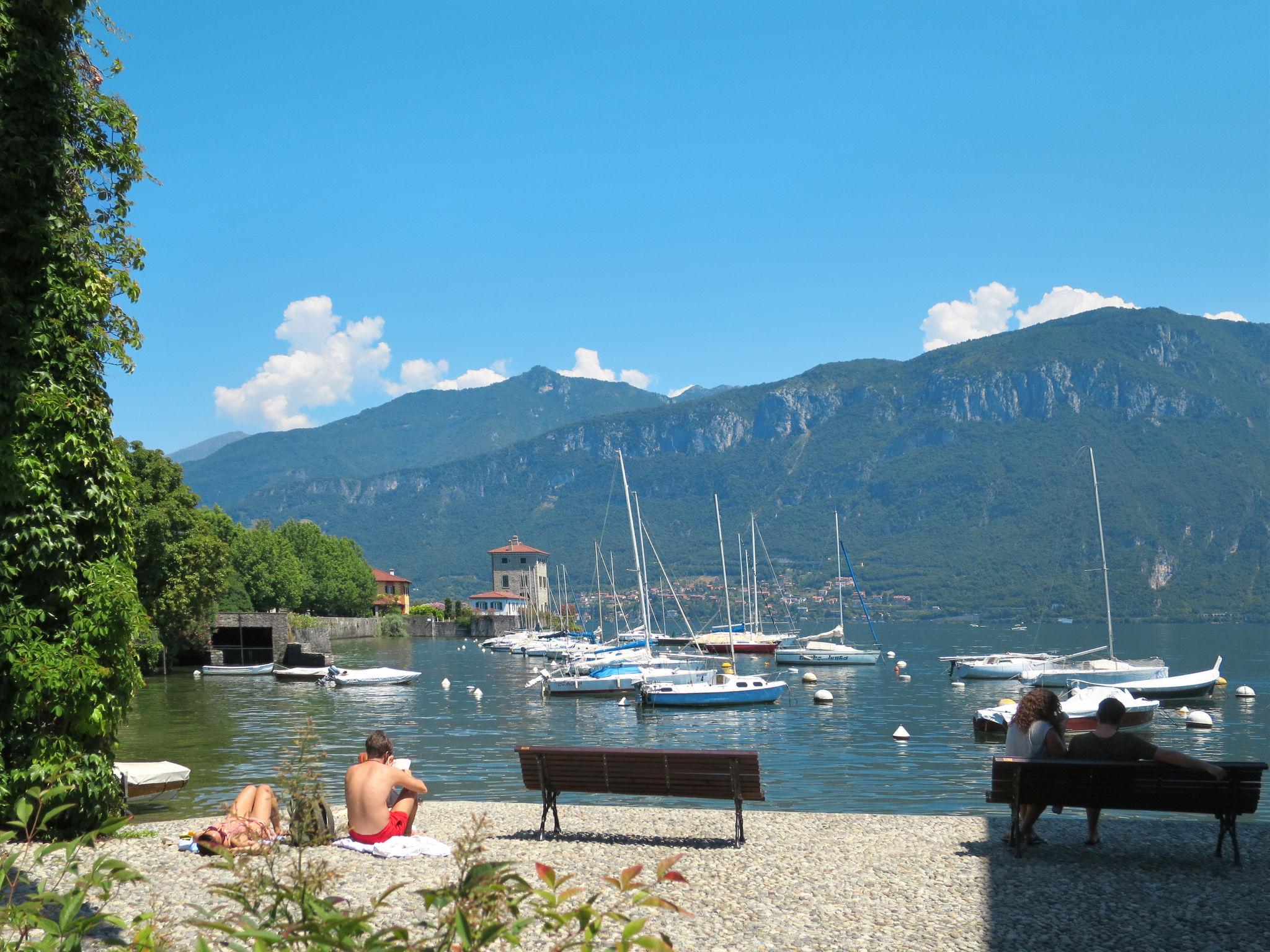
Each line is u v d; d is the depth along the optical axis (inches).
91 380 591.2
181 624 3189.0
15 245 564.1
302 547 6589.6
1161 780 519.8
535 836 599.5
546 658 4739.2
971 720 2126.0
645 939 174.2
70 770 529.3
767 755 1567.4
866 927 406.3
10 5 553.6
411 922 385.4
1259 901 443.5
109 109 605.3
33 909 195.0
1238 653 5487.2
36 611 556.4
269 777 1199.6
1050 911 428.8
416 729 1913.1
